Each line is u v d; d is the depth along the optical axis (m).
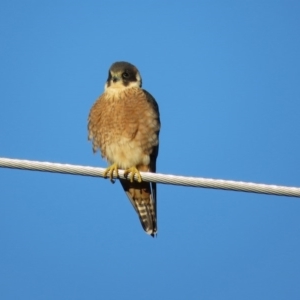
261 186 9.89
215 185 10.07
